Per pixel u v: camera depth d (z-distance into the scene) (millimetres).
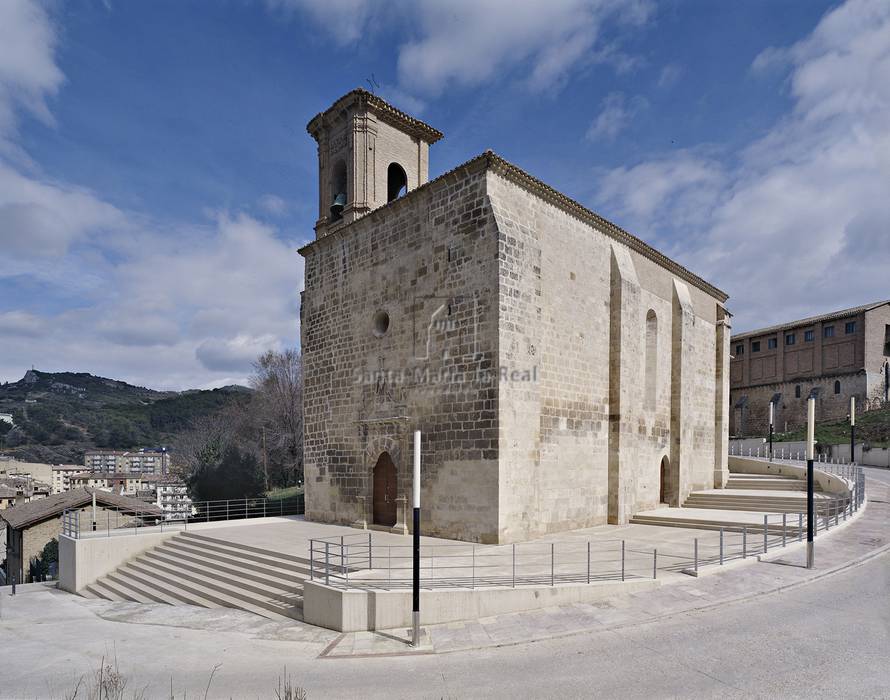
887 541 18141
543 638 10977
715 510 25969
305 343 26766
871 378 58094
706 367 32875
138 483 101500
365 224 23703
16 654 12352
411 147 27406
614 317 23844
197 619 14367
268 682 9695
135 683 10023
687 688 8680
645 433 26484
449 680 9328
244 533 21562
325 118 26891
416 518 11312
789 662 9508
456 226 19688
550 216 21219
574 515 21188
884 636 10594
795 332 65312
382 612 12125
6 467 108375
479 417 18297
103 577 21484
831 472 31141
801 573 14742
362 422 22891
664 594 13242
